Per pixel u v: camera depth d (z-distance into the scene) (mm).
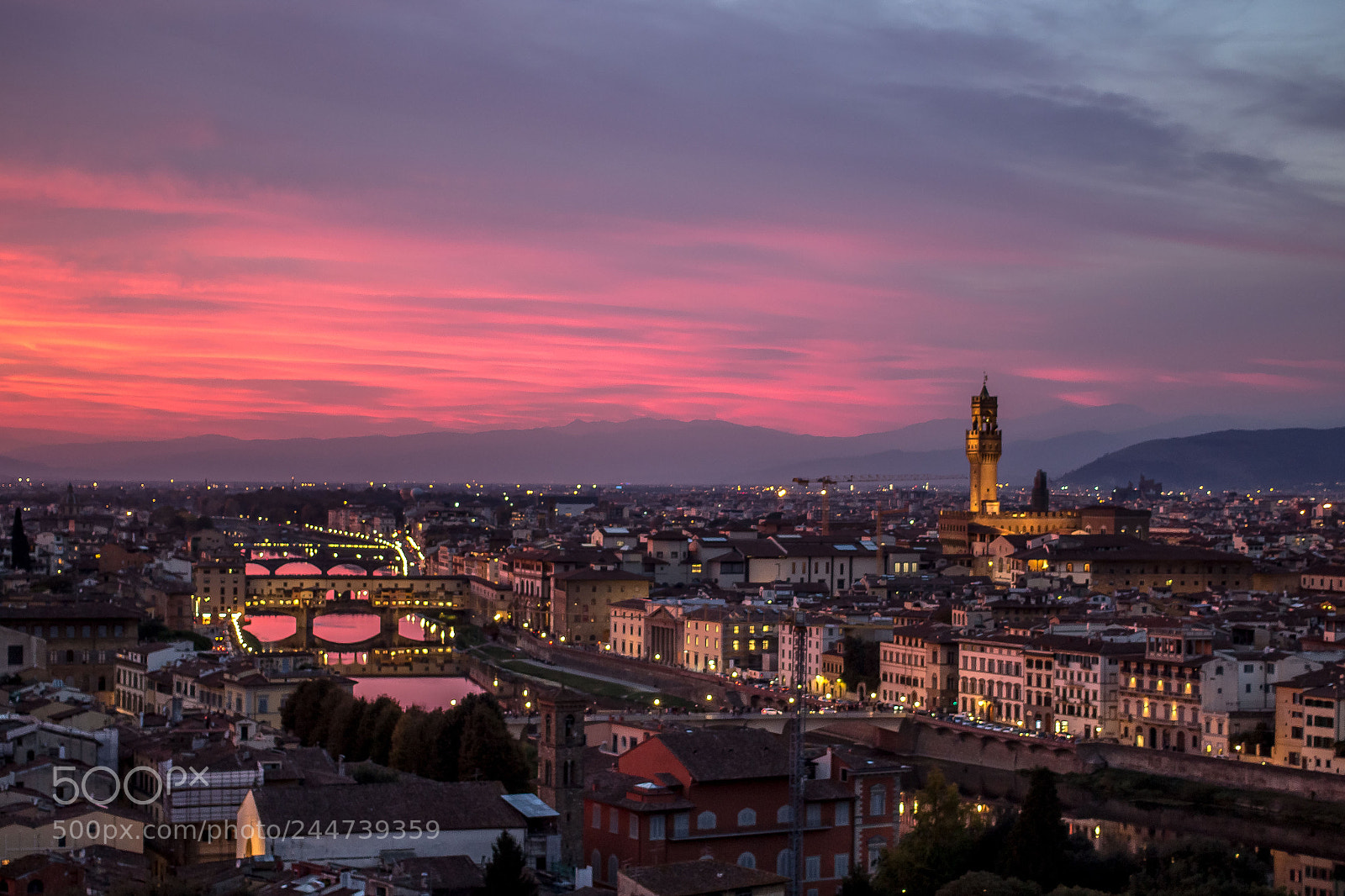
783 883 199000
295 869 187250
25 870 186750
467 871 192375
